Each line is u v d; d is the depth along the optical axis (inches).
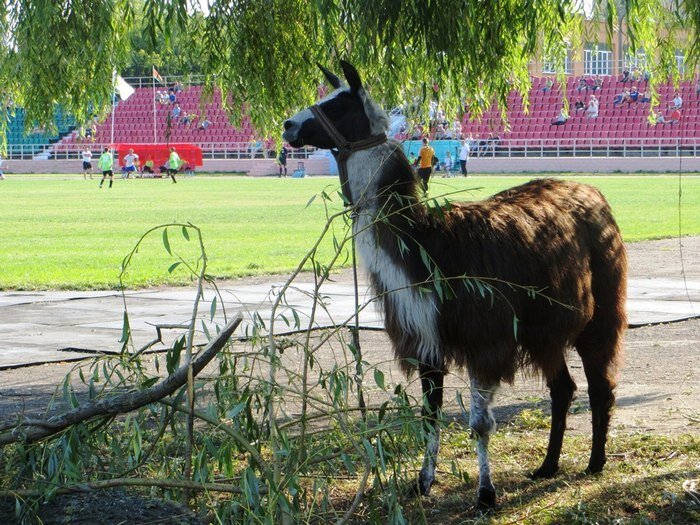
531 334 225.1
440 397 219.8
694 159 2198.6
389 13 275.4
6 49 313.9
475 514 216.1
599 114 2325.3
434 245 216.1
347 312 498.6
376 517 183.3
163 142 2632.9
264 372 342.6
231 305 527.2
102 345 418.9
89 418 178.1
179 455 231.6
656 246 829.2
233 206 1371.8
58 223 1108.5
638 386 341.4
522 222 227.0
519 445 268.4
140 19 332.2
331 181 2106.3
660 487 229.0
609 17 309.7
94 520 166.6
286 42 327.6
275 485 168.4
